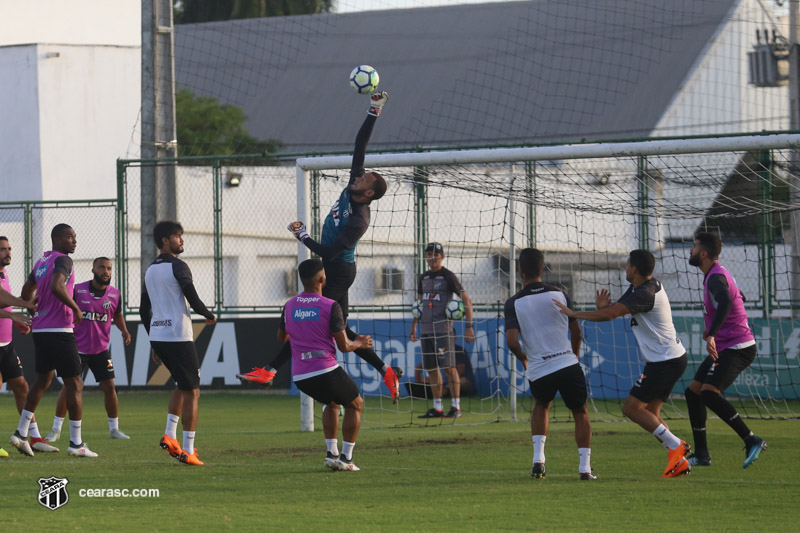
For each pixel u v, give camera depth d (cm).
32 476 2859
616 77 10231
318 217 4722
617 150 3856
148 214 6044
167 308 3069
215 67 11825
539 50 10806
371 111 2972
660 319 2803
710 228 5603
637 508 2317
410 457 3288
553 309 2691
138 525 2128
